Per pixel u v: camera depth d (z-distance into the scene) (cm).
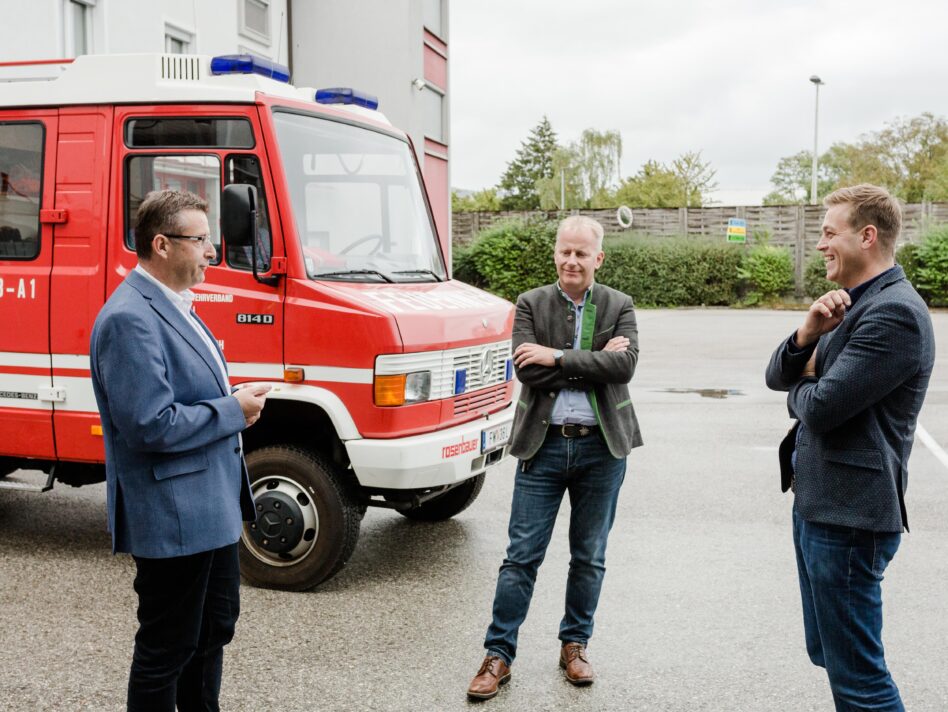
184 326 329
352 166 605
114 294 322
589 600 434
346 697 420
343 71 1986
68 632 492
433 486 553
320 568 550
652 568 590
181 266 325
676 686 430
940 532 659
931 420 1068
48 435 589
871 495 302
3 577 578
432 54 2216
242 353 552
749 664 454
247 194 511
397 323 535
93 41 1330
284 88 595
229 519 332
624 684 432
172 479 319
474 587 564
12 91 590
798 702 414
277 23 1878
